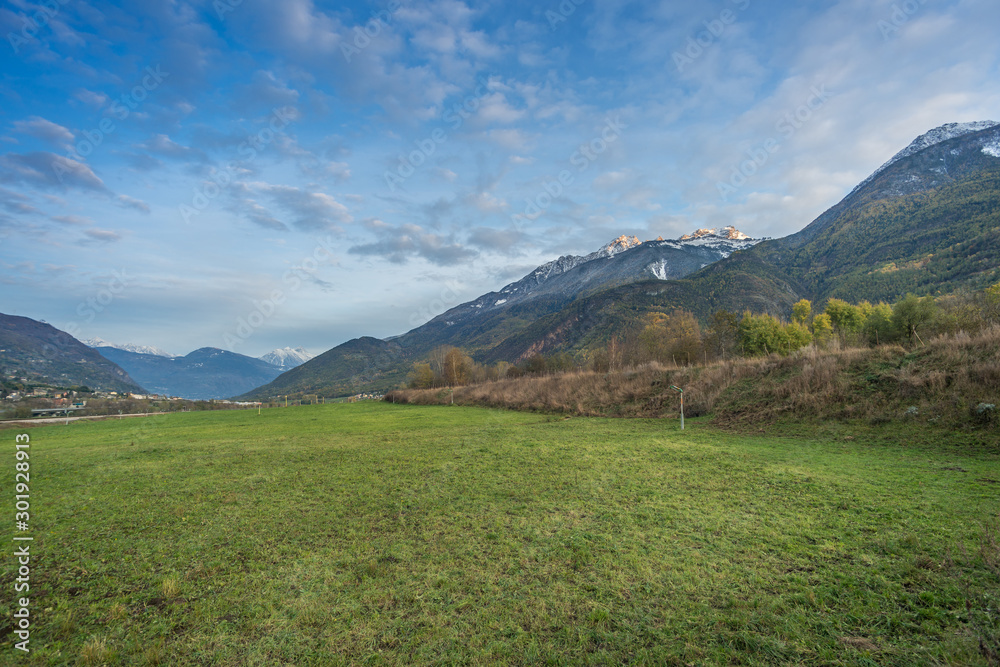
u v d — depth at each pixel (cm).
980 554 726
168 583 777
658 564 805
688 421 2731
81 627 667
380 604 709
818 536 884
